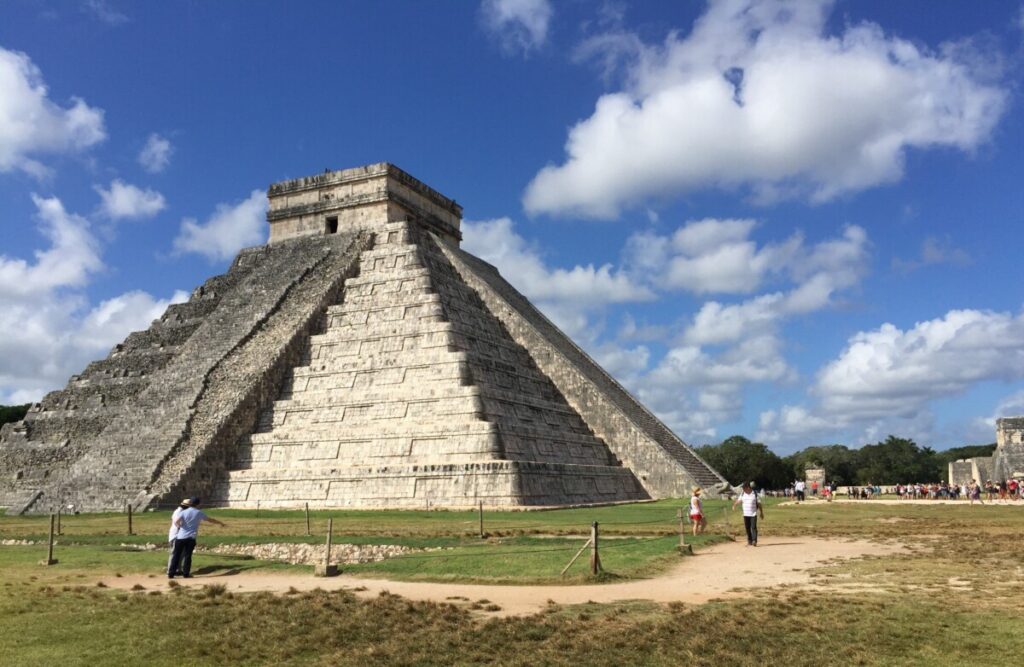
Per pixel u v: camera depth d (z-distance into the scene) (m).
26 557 23.66
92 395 59.62
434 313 51.16
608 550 22.44
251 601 16.12
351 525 31.38
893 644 12.63
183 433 47.22
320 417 48.81
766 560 21.39
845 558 21.55
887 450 140.00
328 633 13.83
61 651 13.13
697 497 28.03
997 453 81.19
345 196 65.25
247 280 62.50
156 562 22.11
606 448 56.69
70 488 45.75
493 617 14.67
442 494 42.12
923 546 24.28
